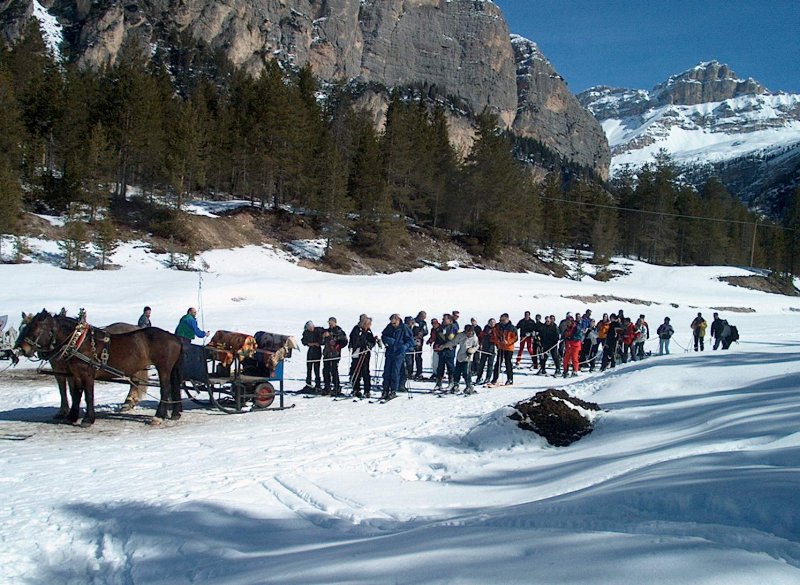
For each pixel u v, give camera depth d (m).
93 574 5.16
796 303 65.06
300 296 39.22
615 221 88.38
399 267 57.50
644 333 24.16
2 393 14.03
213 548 5.41
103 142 50.44
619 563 3.47
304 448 9.57
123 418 11.77
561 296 50.59
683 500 4.86
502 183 71.06
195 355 12.03
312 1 194.00
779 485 4.62
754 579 3.12
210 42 158.88
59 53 131.50
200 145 57.12
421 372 19.59
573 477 7.27
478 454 9.52
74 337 10.62
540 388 17.25
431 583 3.61
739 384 11.91
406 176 68.88
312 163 61.81
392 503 6.91
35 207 51.16
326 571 4.20
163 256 46.97
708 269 82.31
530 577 3.45
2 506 6.55
